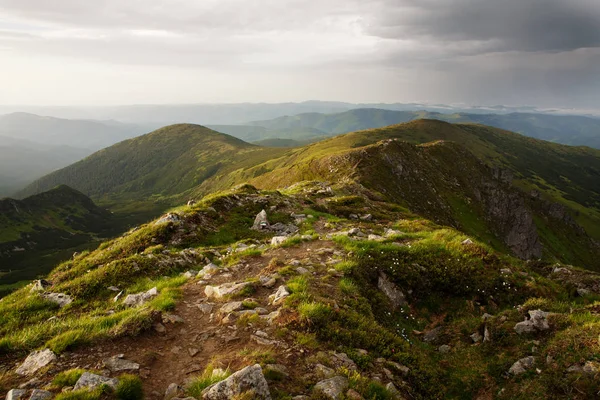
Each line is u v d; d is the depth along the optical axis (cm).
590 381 757
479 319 1245
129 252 1973
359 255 1565
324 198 4169
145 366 793
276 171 16450
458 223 9894
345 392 702
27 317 1202
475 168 14088
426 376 938
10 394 664
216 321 1002
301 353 823
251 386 643
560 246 13850
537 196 16838
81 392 641
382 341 995
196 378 732
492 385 905
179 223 2303
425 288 1452
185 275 1511
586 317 1014
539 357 906
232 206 2934
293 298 1065
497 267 1586
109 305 1270
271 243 1966
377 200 5188
